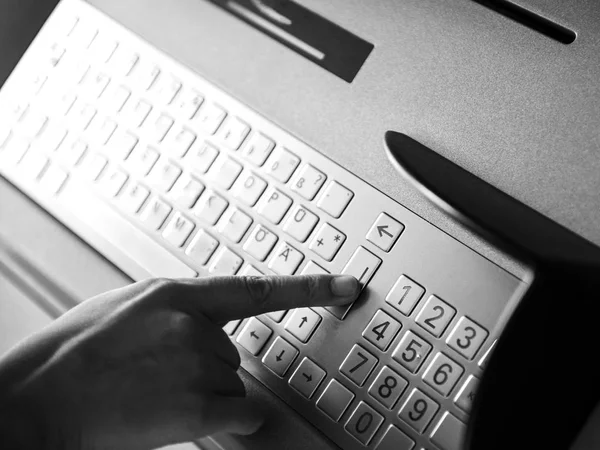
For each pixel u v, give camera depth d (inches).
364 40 22.3
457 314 19.6
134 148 23.9
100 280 23.5
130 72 24.5
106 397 18.9
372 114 21.7
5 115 26.0
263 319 21.5
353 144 21.6
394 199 20.9
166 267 22.8
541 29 20.7
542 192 19.5
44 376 18.7
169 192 23.2
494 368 17.0
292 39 23.1
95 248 23.9
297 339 21.0
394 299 20.2
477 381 18.7
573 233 18.8
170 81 24.0
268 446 20.6
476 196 19.0
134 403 19.0
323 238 21.3
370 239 20.8
